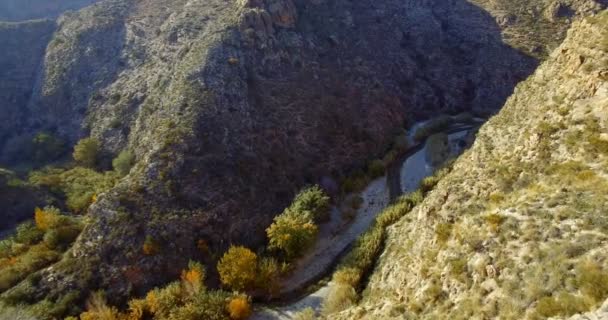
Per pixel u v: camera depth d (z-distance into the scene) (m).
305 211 48.31
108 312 36.84
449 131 69.81
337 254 46.06
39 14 150.12
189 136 54.09
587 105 28.72
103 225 45.41
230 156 53.69
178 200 47.50
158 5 94.12
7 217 54.84
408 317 24.02
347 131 65.50
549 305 16.50
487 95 77.00
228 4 80.62
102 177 62.47
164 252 43.06
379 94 74.31
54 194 59.47
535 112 33.75
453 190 31.98
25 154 75.81
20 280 42.16
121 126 70.56
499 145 35.22
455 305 21.86
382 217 45.97
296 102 65.06
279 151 57.62
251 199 50.62
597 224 19.20
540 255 19.50
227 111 58.81
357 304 33.91
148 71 76.12
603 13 34.06
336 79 72.88
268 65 69.00
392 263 34.22
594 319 13.36
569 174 24.64
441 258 25.91
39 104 85.31
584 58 31.61
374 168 59.84
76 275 41.19
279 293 41.34
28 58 96.75
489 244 22.78
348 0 91.69
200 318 35.72
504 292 19.41
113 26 92.62
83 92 82.38
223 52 67.31
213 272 42.75
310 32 78.88
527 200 24.34
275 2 76.38
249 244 46.44
